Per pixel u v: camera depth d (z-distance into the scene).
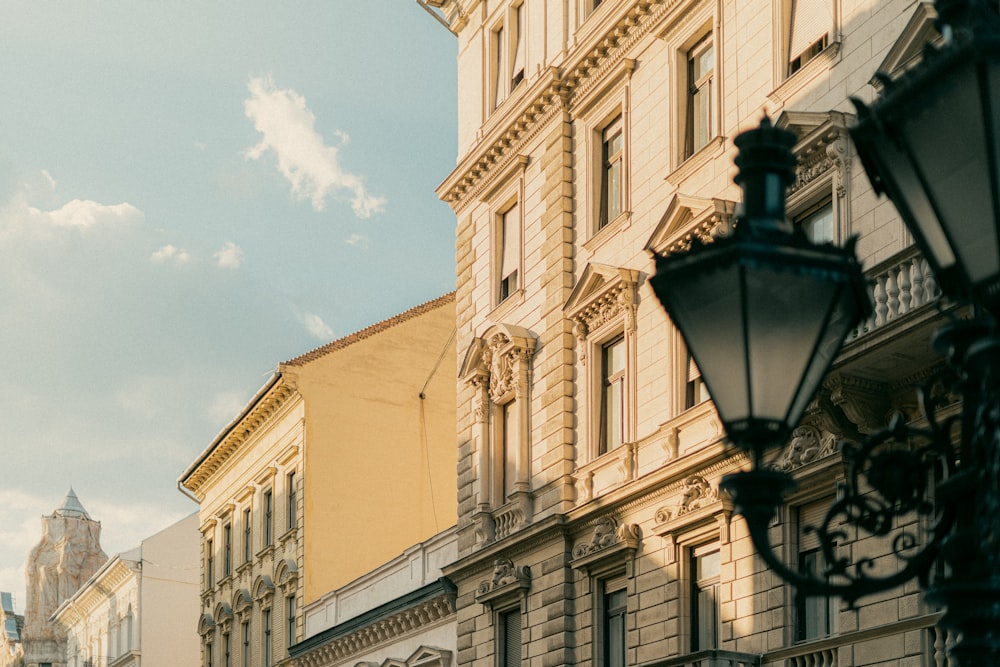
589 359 30.56
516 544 32.16
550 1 33.62
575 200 32.00
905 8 22.09
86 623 82.88
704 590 26.28
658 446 27.64
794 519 23.83
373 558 48.81
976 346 6.07
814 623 23.39
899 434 7.07
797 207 24.22
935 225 6.02
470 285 36.44
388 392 50.81
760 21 25.88
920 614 20.44
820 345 6.51
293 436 50.38
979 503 6.07
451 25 38.94
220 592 57.78
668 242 27.19
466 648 34.50
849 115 22.88
